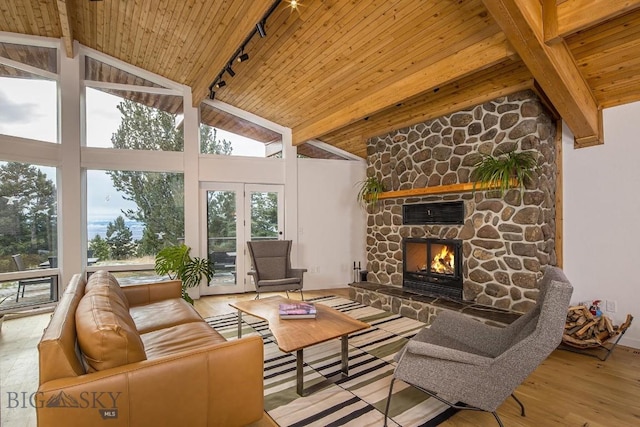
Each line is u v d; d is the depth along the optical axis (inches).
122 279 200.4
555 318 67.4
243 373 64.6
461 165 159.3
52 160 181.8
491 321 127.7
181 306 117.1
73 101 186.2
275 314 111.9
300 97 188.9
